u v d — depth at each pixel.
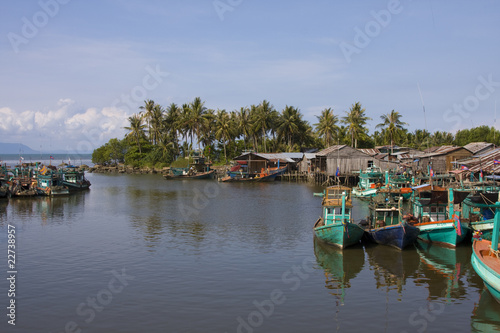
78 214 41.53
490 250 19.58
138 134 117.31
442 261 24.52
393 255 25.78
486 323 16.59
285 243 29.05
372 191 51.84
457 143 96.19
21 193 54.97
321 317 17.08
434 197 27.98
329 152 76.06
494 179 39.16
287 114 99.69
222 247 27.94
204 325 16.33
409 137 113.06
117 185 75.50
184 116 105.25
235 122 106.06
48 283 20.89
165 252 26.62
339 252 26.50
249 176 84.12
